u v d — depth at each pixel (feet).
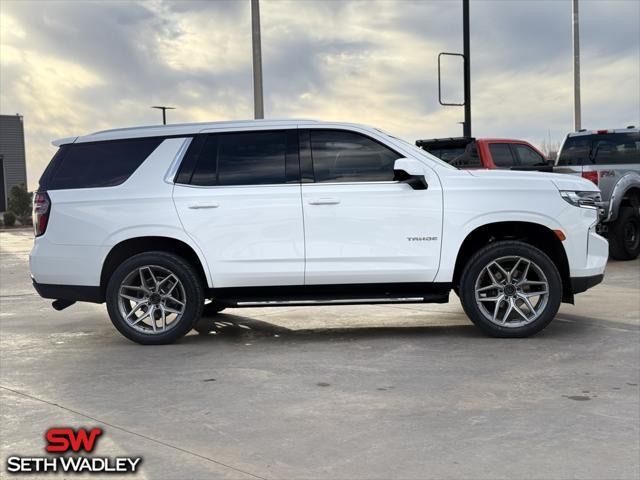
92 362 18.30
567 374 16.14
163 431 12.71
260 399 14.58
